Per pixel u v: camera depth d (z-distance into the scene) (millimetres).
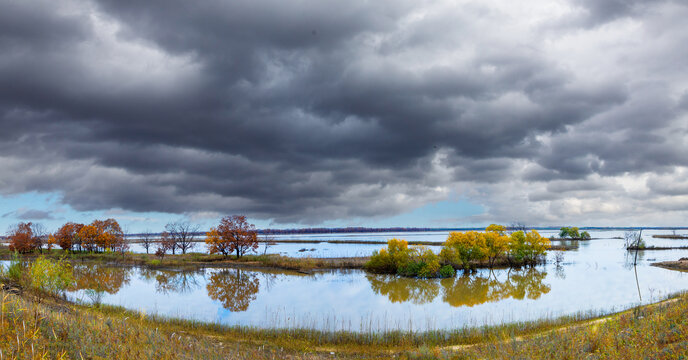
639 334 16078
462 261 65250
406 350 21422
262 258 78938
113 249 98125
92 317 20094
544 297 41281
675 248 112750
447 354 19531
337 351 21578
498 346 18859
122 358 14062
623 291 43094
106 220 99688
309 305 37281
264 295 42938
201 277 58312
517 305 37156
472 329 25234
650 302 34719
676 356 12570
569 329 21094
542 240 71750
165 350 16312
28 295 23500
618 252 102062
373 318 31312
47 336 14523
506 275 60781
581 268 68000
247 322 29141
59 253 90562
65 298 29125
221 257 82500
